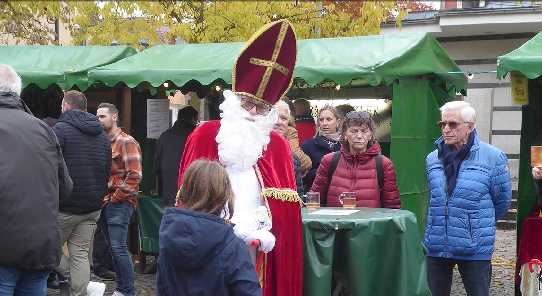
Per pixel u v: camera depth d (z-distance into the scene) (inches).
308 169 205.8
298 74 232.2
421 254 146.7
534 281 184.9
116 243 212.5
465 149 156.1
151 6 366.3
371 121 174.1
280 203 124.6
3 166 119.8
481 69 542.3
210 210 96.8
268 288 122.4
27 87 292.0
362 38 256.4
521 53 195.6
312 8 391.2
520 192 208.2
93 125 187.6
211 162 100.1
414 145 247.8
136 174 213.8
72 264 189.5
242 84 124.0
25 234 119.5
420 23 529.3
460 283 252.8
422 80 255.4
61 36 600.4
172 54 273.1
